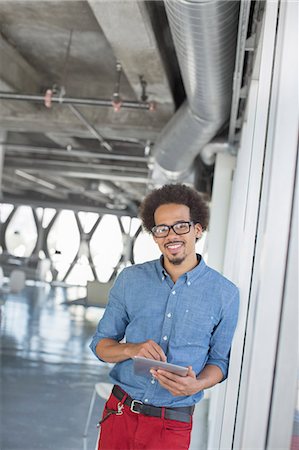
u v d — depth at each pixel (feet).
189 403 8.15
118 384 8.28
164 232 8.13
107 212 74.33
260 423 6.52
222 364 8.23
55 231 78.59
